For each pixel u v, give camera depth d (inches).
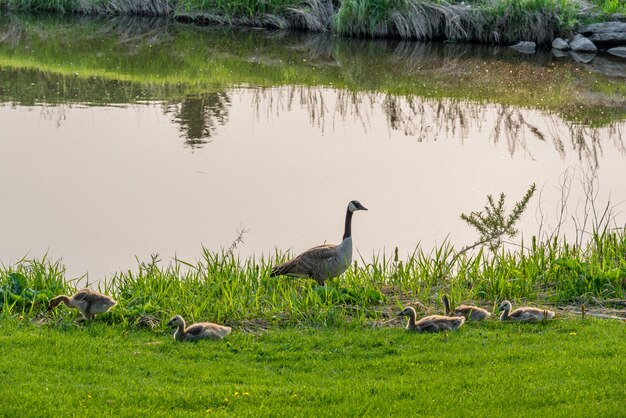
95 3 1953.7
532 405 456.4
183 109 1274.6
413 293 677.9
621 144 1168.2
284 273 686.5
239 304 629.6
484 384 486.9
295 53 1699.1
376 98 1398.9
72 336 560.1
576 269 703.1
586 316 628.4
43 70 1480.1
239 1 1915.6
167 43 1744.6
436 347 557.0
